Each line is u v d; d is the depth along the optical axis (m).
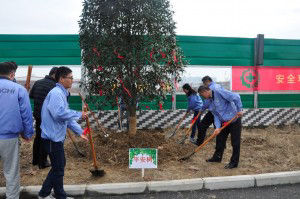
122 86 5.57
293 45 9.26
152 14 5.22
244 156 6.01
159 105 6.20
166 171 5.09
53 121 3.67
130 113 6.09
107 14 5.27
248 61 9.02
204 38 8.70
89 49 5.48
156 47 5.27
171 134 7.77
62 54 8.18
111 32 5.32
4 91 3.64
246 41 8.95
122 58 5.30
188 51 8.65
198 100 7.01
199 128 6.45
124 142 5.95
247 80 9.05
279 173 4.98
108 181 4.65
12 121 3.66
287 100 9.31
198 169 5.20
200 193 4.51
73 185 4.44
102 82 5.54
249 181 4.77
